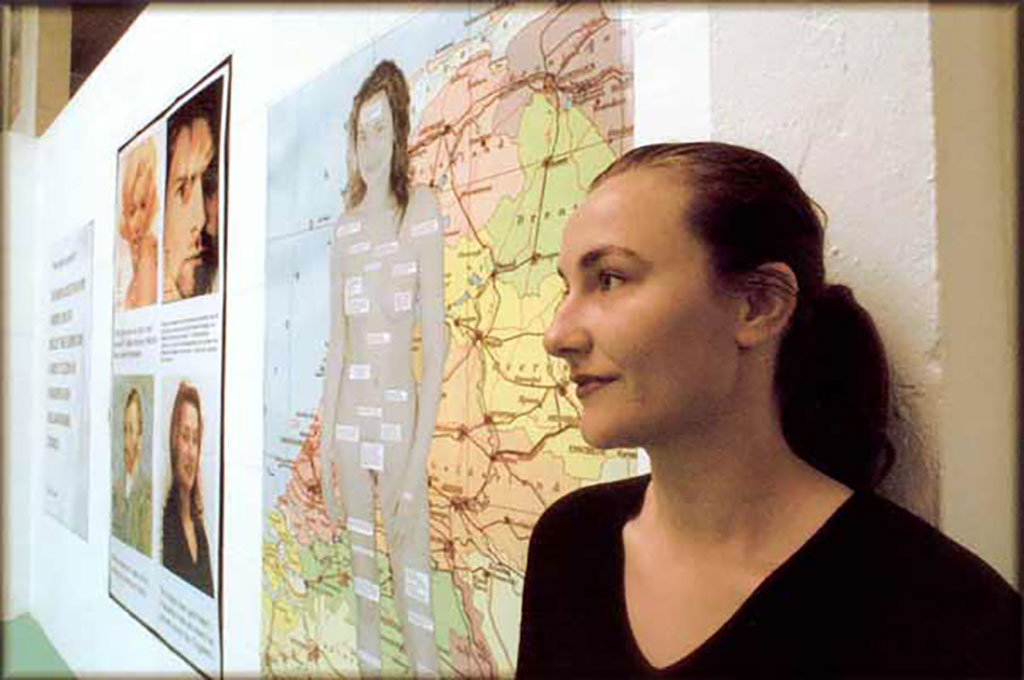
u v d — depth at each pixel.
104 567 2.55
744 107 0.71
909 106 0.60
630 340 0.55
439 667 1.09
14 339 3.76
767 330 0.54
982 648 0.47
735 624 0.54
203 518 1.85
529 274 0.96
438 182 1.14
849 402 0.57
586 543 0.69
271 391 1.59
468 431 1.05
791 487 0.56
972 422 0.59
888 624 0.49
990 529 0.59
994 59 0.63
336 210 1.40
